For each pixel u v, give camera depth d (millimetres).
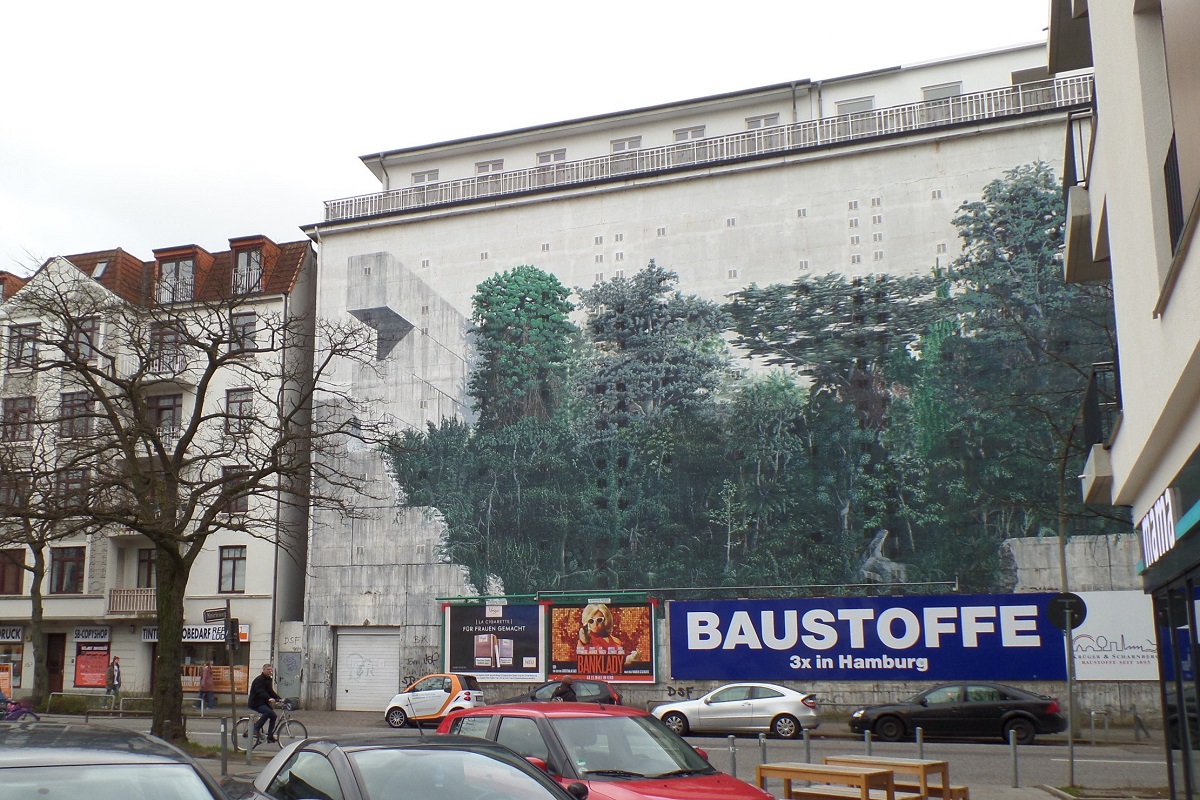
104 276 46344
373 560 40656
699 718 26828
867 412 36156
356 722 34000
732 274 38906
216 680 41688
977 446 34688
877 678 33375
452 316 42125
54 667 44094
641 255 40219
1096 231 12891
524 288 41406
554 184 42531
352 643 40531
